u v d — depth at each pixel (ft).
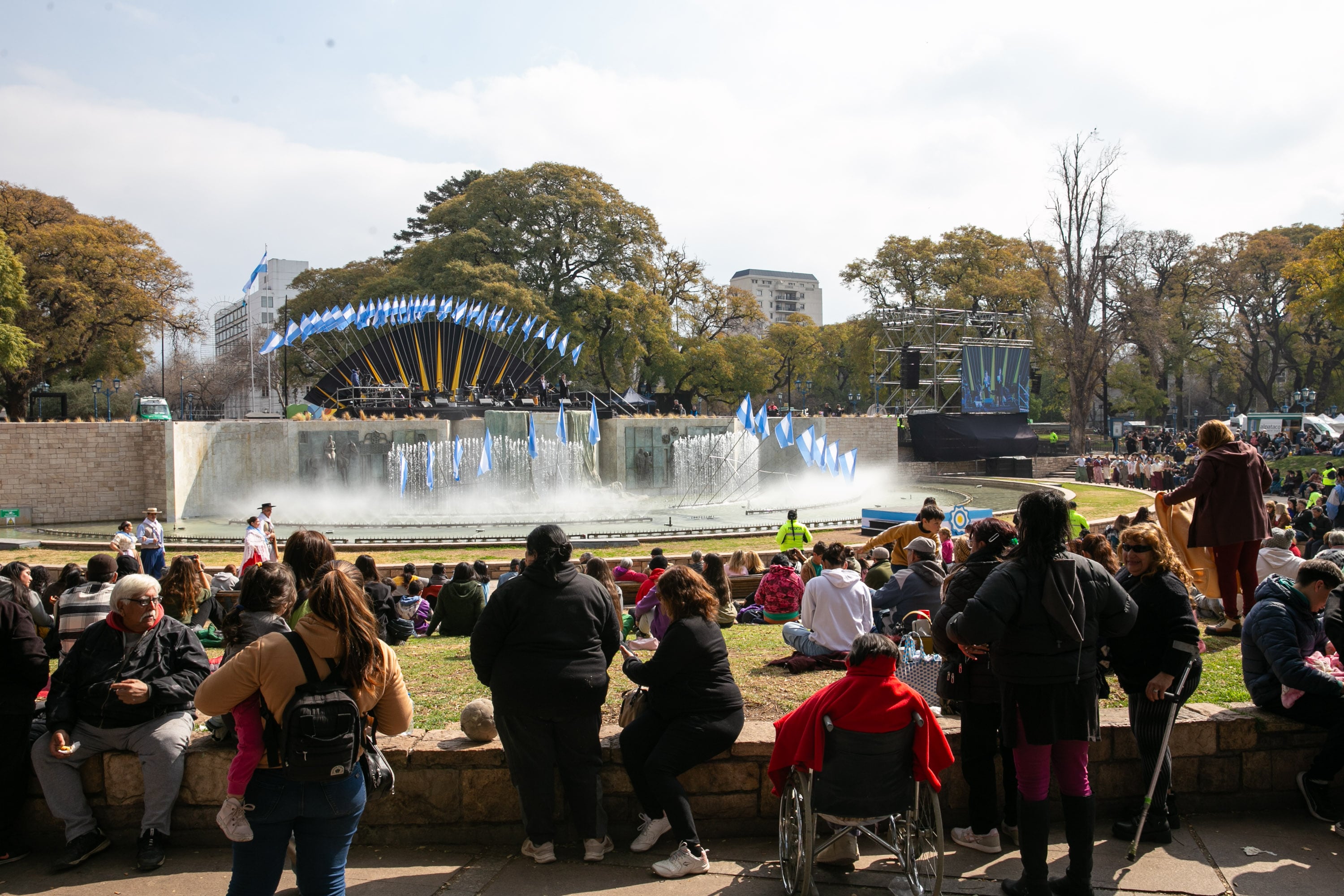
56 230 147.84
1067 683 15.67
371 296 173.88
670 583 18.65
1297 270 165.89
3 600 17.99
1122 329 185.78
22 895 16.61
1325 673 19.29
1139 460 140.77
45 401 211.82
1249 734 19.97
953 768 19.35
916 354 164.45
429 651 31.30
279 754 13.42
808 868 15.69
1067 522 15.97
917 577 27.55
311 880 13.74
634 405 154.40
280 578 17.08
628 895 16.52
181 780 18.22
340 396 143.13
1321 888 16.61
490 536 77.25
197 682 18.78
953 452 158.20
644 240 193.06
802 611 26.99
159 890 16.78
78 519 95.45
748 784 19.06
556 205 181.98
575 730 17.76
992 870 17.53
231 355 257.34
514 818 18.86
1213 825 19.36
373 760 14.93
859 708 15.97
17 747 18.10
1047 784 15.90
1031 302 196.95
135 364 176.86
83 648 18.35
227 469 102.58
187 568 29.60
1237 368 230.68
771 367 216.54
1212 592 32.99
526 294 162.30
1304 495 88.38
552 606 17.67
